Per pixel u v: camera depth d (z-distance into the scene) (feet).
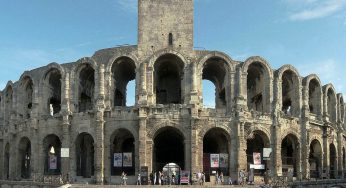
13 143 246.47
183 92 215.51
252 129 212.64
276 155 214.90
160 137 235.81
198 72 214.28
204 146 240.53
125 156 206.59
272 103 221.46
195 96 208.03
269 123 217.97
